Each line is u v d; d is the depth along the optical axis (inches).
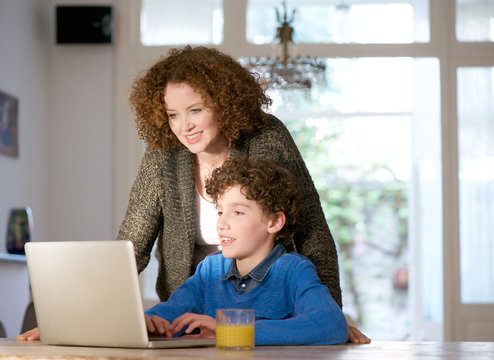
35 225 209.0
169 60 71.4
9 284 134.9
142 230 77.0
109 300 50.9
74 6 219.5
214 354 45.0
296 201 65.2
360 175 324.5
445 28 219.3
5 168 188.4
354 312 323.9
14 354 45.5
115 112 222.1
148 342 50.0
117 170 220.4
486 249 218.1
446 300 216.1
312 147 326.0
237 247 62.2
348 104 262.5
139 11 225.3
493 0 219.5
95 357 43.8
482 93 219.5
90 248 51.4
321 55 220.7
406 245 322.7
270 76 161.9
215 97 68.9
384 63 260.2
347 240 325.4
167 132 74.1
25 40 205.5
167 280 79.2
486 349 51.6
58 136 222.2
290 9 225.0
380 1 223.5
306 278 59.1
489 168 218.7
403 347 52.9
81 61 223.3
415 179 232.8
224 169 64.1
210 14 225.6
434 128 222.2
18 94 199.2
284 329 52.6
